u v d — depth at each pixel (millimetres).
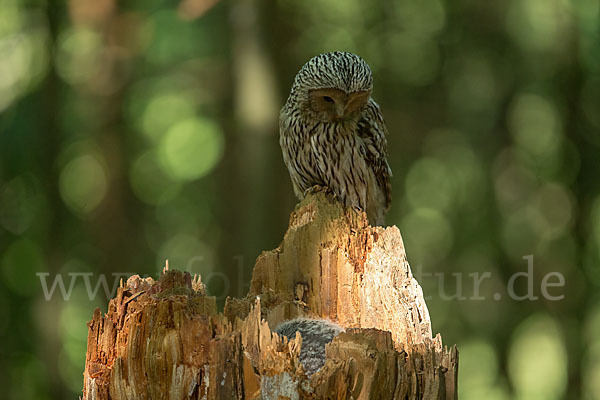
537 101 15938
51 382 14453
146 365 4621
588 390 14125
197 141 18750
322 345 5043
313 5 17016
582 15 15219
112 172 16188
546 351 15445
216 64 17469
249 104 13547
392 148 17984
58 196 14969
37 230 15711
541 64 15320
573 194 14703
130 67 16188
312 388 4465
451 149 17797
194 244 19406
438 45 17609
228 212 16062
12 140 15008
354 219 5723
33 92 15266
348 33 17734
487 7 16016
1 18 15914
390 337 4594
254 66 13609
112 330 4918
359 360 4473
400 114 17844
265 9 13758
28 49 15961
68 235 15562
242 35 13742
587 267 14570
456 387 4836
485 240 16219
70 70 16062
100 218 16047
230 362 4414
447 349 4867
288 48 16094
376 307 5359
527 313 15078
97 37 15586
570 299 14516
